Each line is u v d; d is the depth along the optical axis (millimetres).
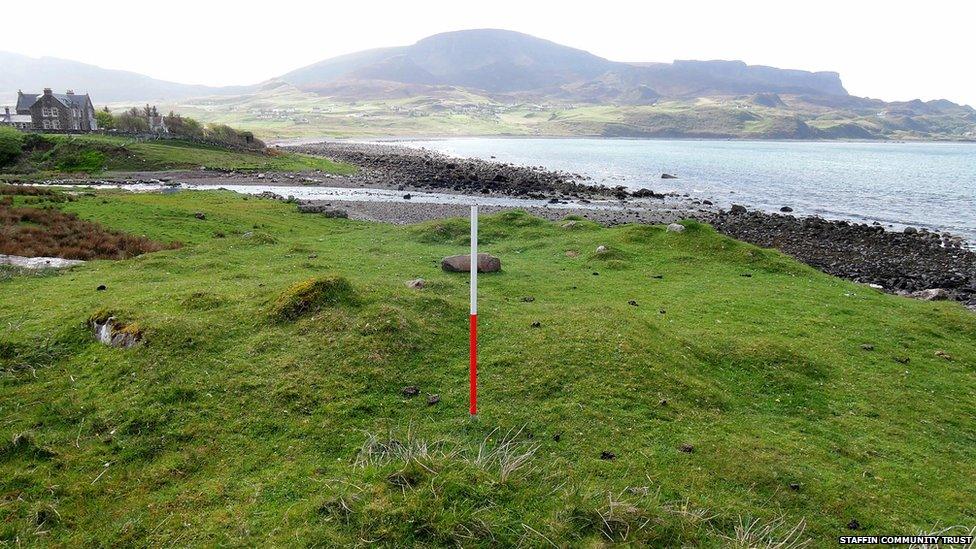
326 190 76688
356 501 9625
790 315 21281
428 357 15188
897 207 73250
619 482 10648
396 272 25188
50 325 16297
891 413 14461
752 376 16000
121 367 13883
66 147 92875
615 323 17609
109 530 9492
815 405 14656
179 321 15617
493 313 18797
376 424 12336
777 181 105125
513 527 9234
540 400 13453
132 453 11344
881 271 38438
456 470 10344
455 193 76688
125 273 23781
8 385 13586
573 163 144625
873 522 10109
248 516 9656
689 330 19000
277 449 11516
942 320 21531
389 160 125000
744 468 11320
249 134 130375
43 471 10789
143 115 131250
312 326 16000
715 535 9469
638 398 13633
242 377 13656
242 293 19031
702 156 185375
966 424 14164
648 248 30922
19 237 30328
